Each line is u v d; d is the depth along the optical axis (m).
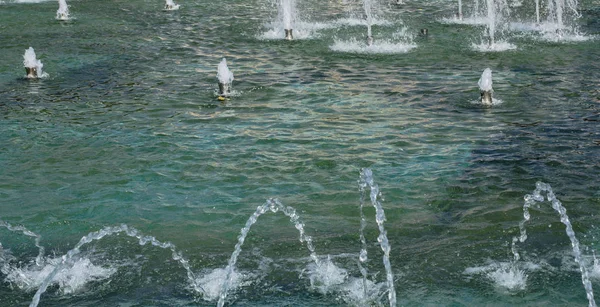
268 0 27.59
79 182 10.08
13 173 10.42
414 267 7.55
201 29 21.91
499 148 11.06
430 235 8.27
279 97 14.27
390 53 18.08
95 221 8.85
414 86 14.93
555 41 19.19
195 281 7.40
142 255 7.95
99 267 7.70
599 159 10.50
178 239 8.34
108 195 9.61
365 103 13.75
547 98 13.83
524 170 10.15
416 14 24.20
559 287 7.11
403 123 12.45
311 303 6.96
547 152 10.85
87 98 14.48
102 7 26.62
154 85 15.45
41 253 8.06
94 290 7.25
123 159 10.94
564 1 25.39
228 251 8.04
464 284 7.21
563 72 15.83
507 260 7.64
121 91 15.00
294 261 7.75
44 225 8.75
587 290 6.90
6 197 9.58
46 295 7.17
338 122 12.60
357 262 7.69
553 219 8.55
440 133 11.87
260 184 9.91
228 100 14.12
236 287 7.25
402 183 9.79
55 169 10.58
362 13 24.52
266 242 8.21
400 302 6.93
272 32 21.06
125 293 7.19
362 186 9.72
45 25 23.05
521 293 7.03
